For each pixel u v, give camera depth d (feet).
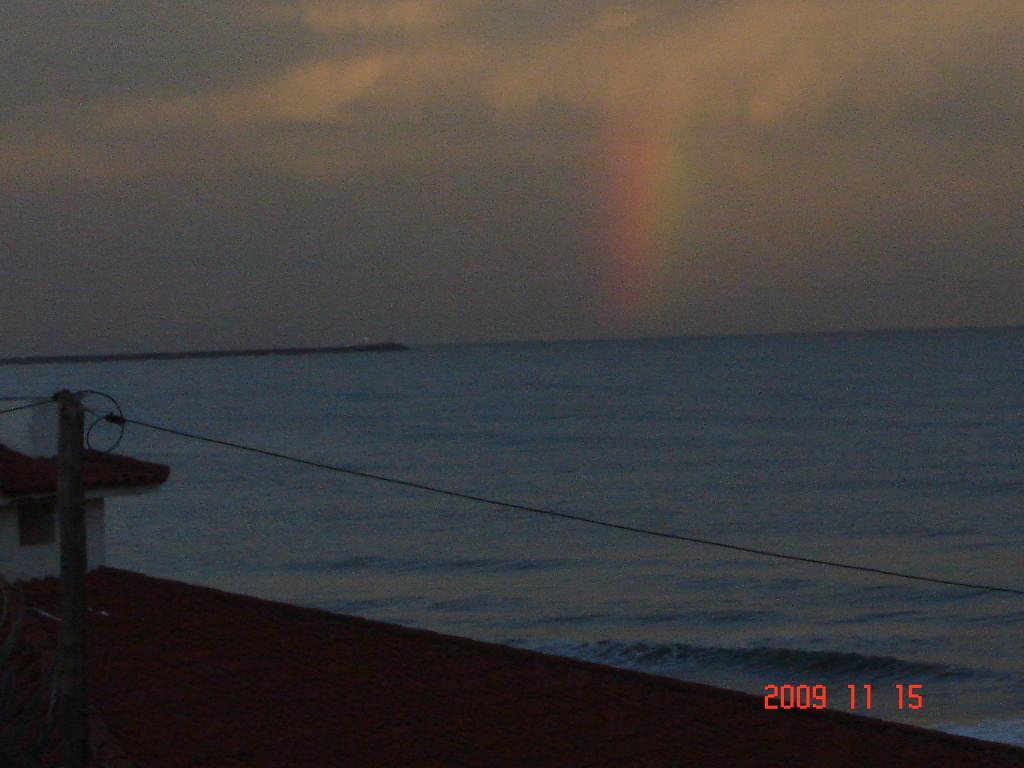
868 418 435.53
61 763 23.98
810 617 144.36
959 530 206.90
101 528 45.09
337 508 254.06
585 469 314.35
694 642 133.18
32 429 46.11
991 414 435.94
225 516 244.22
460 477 306.14
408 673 34.37
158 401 645.92
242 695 31.48
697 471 303.07
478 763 27.48
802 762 28.68
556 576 175.52
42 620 35.35
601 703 32.48
